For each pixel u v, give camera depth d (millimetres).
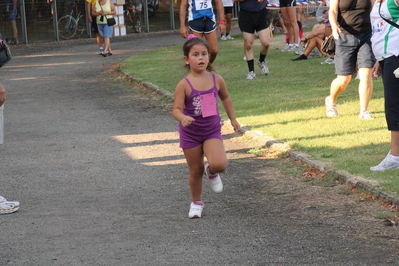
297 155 9023
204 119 6473
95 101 15625
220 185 6855
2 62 7039
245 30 16953
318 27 20703
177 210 7145
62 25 33812
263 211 6953
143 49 28688
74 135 11719
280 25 30344
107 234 6301
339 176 7867
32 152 10430
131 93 16688
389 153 7996
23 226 6645
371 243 5746
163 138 11188
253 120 11781
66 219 6879
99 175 8891
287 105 13102
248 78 17203
